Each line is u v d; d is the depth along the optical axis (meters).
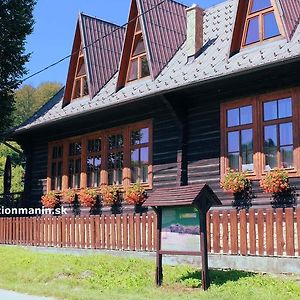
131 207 19.05
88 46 21.72
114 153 20.20
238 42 16.16
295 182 14.12
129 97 17.70
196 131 17.19
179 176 17.14
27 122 23.53
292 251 11.45
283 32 15.05
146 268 12.98
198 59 17.73
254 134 15.31
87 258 14.81
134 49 19.84
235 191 15.37
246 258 12.28
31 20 28.08
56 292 10.77
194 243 10.77
